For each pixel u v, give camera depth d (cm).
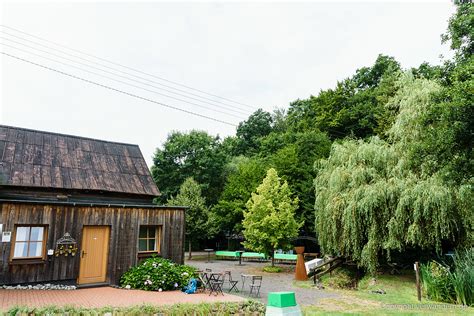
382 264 1506
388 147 1445
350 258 1603
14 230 1038
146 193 1473
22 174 1215
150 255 1298
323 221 1587
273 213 1952
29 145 1363
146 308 695
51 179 1262
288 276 1778
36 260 1060
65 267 1110
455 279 1103
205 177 3600
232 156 4381
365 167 1445
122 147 1662
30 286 1031
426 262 1406
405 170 1333
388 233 1330
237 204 2653
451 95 921
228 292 1227
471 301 1046
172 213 1384
